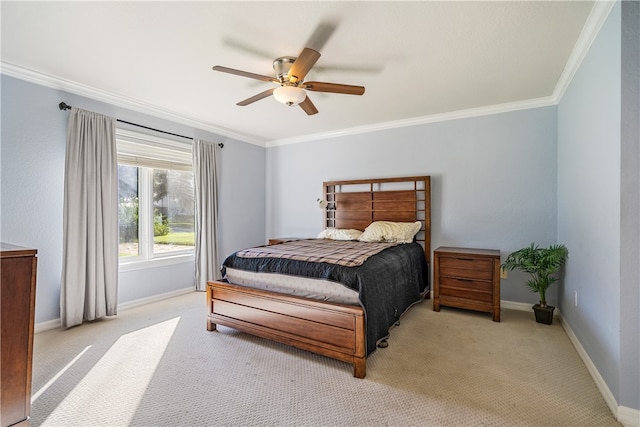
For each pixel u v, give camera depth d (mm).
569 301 2617
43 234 2688
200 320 2969
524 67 2494
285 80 2297
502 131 3414
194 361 2150
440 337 2566
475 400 1703
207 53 2295
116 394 1764
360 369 1922
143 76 2689
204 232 4031
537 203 3250
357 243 3521
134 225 3543
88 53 2297
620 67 1533
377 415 1582
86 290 2859
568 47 2182
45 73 2621
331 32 2016
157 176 3770
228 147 4574
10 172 2518
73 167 2773
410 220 3930
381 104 3377
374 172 4250
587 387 1826
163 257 3787
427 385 1852
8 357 1156
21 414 1189
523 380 1902
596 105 1900
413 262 3225
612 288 1634
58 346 2377
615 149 1596
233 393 1775
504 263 3344
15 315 1171
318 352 2088
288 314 2227
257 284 2510
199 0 1705
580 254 2281
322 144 4695
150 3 1731
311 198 4832
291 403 1683
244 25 1943
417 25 1938
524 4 1733
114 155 3078
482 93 3059
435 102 3318
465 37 2070
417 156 3926
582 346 2193
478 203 3555
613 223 1622
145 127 3465
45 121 2693
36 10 1784
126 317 3049
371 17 1858
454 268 3174
